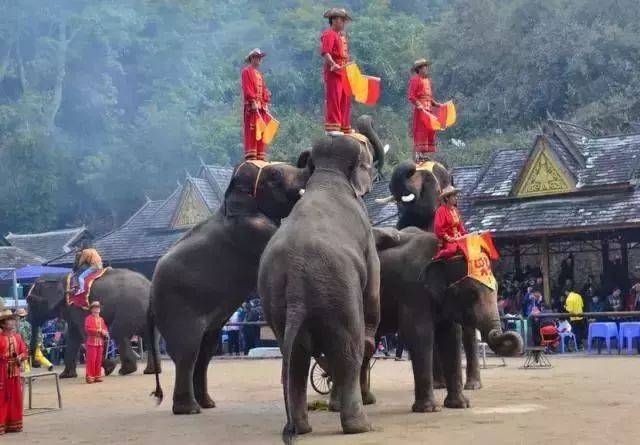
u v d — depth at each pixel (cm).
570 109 4956
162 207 3803
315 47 6694
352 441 879
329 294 901
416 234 1159
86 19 6234
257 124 1312
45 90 6303
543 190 2730
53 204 5881
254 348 2795
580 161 2728
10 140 5791
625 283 2716
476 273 1057
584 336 2567
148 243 3603
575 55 4947
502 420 1012
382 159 1220
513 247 2995
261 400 1426
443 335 1150
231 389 1622
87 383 1955
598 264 3064
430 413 1103
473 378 1441
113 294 2150
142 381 1941
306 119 5819
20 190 5803
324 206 975
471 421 1012
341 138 1038
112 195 5791
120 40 6425
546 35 5156
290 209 1273
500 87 5338
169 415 1248
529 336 2444
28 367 2347
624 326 2277
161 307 1284
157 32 6794
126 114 6556
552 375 1677
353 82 1145
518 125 5141
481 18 5619
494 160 2992
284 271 913
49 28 6425
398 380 1669
